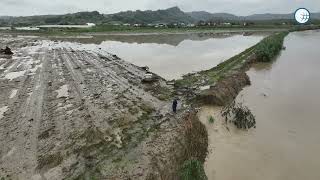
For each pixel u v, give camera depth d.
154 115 22.86
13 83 33.16
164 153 17.11
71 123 21.52
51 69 40.59
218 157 18.02
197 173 14.67
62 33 113.81
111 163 16.19
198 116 23.25
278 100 27.80
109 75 36.41
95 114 23.09
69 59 49.25
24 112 24.02
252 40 86.94
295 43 73.69
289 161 17.56
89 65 43.38
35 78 35.38
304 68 41.94
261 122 22.75
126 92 28.91
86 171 15.54
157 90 29.42
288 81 34.91
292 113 24.53
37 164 16.30
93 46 72.81
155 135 19.38
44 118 22.66
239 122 21.66
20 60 48.91
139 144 18.20
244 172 16.58
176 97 27.22
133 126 20.88
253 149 18.88
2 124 21.64
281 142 19.70
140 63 47.00
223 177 16.14
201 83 31.03
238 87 31.14
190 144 18.31
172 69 41.84
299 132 21.06
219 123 22.30
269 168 16.92
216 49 64.31
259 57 47.06
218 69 38.62
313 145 19.27
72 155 17.14
